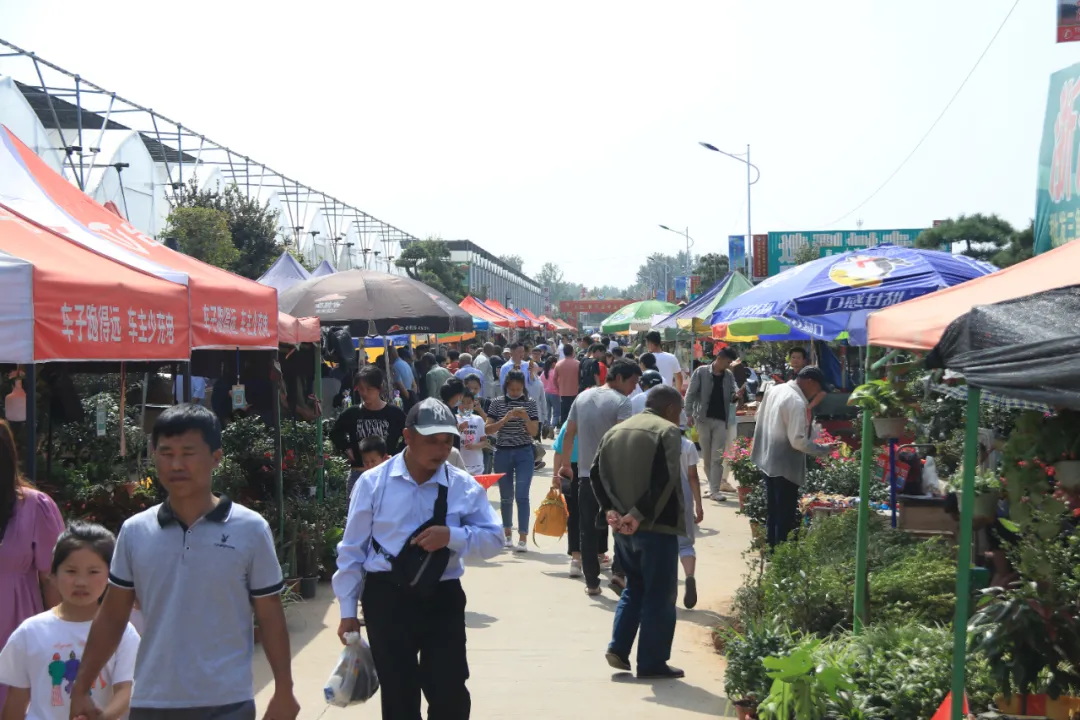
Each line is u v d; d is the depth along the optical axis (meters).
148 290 5.80
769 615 5.97
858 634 5.20
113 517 6.57
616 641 6.32
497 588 8.76
